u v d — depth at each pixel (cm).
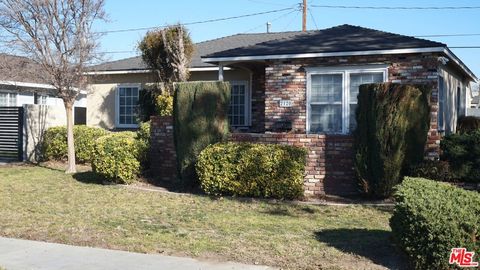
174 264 648
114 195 1133
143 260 668
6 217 917
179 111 1199
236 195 1102
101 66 2144
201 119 1187
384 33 1491
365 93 1055
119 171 1244
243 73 1858
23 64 1503
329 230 822
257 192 1083
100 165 1260
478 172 1034
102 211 970
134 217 919
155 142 1326
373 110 1035
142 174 1312
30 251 716
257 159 1077
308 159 1133
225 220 895
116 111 2127
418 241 594
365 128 1057
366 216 930
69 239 772
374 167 1044
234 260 663
